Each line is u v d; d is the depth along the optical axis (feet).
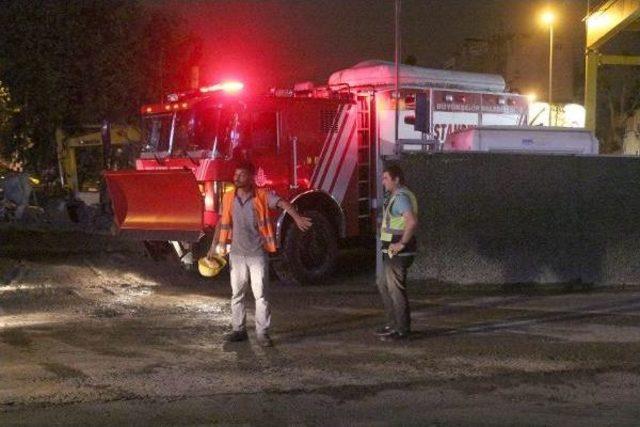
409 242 30.01
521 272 43.47
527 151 50.01
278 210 45.03
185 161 44.14
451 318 34.88
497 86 57.52
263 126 44.65
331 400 23.22
